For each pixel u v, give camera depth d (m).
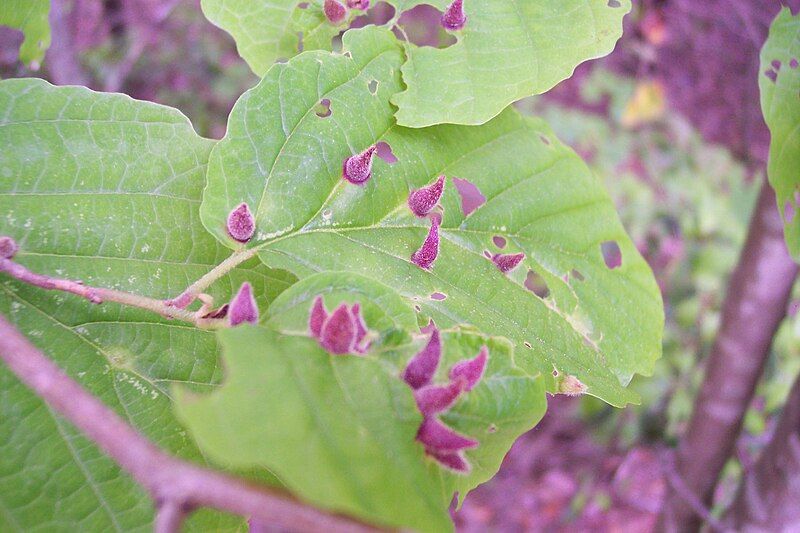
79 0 0.50
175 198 0.19
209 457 0.18
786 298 0.35
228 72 0.71
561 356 0.21
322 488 0.13
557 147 0.24
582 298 0.23
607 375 0.22
